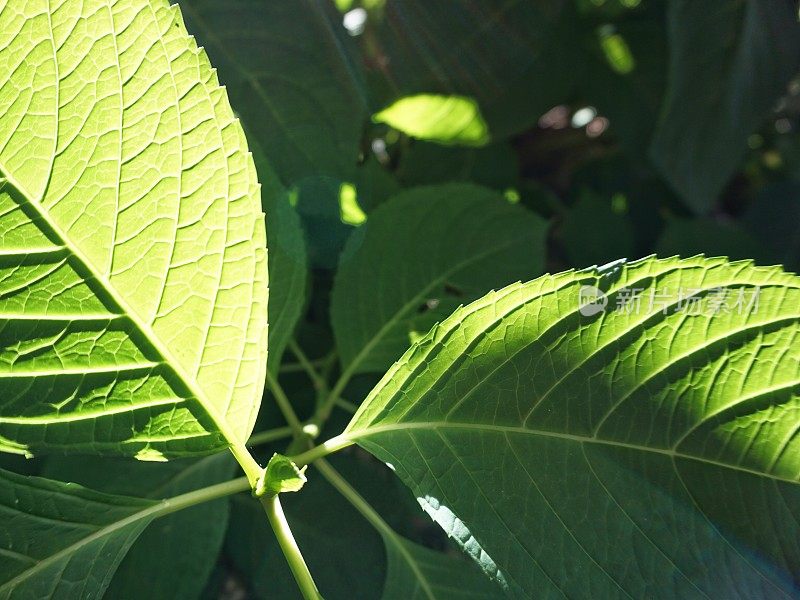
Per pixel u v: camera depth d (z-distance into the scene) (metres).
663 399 0.22
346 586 0.28
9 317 0.20
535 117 0.34
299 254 0.25
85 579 0.21
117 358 0.20
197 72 0.19
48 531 0.21
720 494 0.22
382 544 0.29
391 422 0.22
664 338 0.22
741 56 0.36
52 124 0.19
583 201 0.39
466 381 0.22
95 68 0.19
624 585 0.22
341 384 0.28
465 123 0.33
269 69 0.28
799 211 0.44
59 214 0.19
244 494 0.30
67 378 0.20
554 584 0.21
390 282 0.29
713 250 0.37
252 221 0.20
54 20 0.18
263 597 0.28
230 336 0.20
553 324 0.22
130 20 0.18
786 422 0.22
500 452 0.22
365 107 0.29
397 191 0.33
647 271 0.21
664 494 0.22
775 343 0.21
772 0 0.36
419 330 0.29
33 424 0.20
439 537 0.37
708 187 0.37
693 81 0.35
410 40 0.32
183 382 0.21
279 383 0.32
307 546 0.28
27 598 0.20
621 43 0.39
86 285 0.20
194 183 0.19
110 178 0.19
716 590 0.22
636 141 0.39
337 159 0.29
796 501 0.22
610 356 0.22
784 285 0.21
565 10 0.35
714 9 0.34
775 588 0.22
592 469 0.22
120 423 0.21
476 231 0.30
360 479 0.29
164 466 0.28
